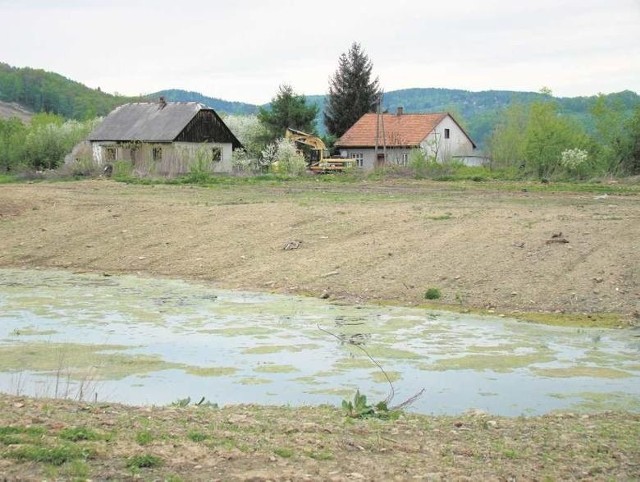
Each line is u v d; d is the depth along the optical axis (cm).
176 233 2169
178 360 1118
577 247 1675
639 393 948
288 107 6372
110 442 653
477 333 1259
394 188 3291
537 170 4069
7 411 734
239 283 1708
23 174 4497
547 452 679
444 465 635
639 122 4131
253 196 2875
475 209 2252
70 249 2128
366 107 7488
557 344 1189
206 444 657
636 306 1368
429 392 956
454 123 6350
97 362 1112
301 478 593
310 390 966
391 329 1291
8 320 1393
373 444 679
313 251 1867
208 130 5484
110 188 3391
